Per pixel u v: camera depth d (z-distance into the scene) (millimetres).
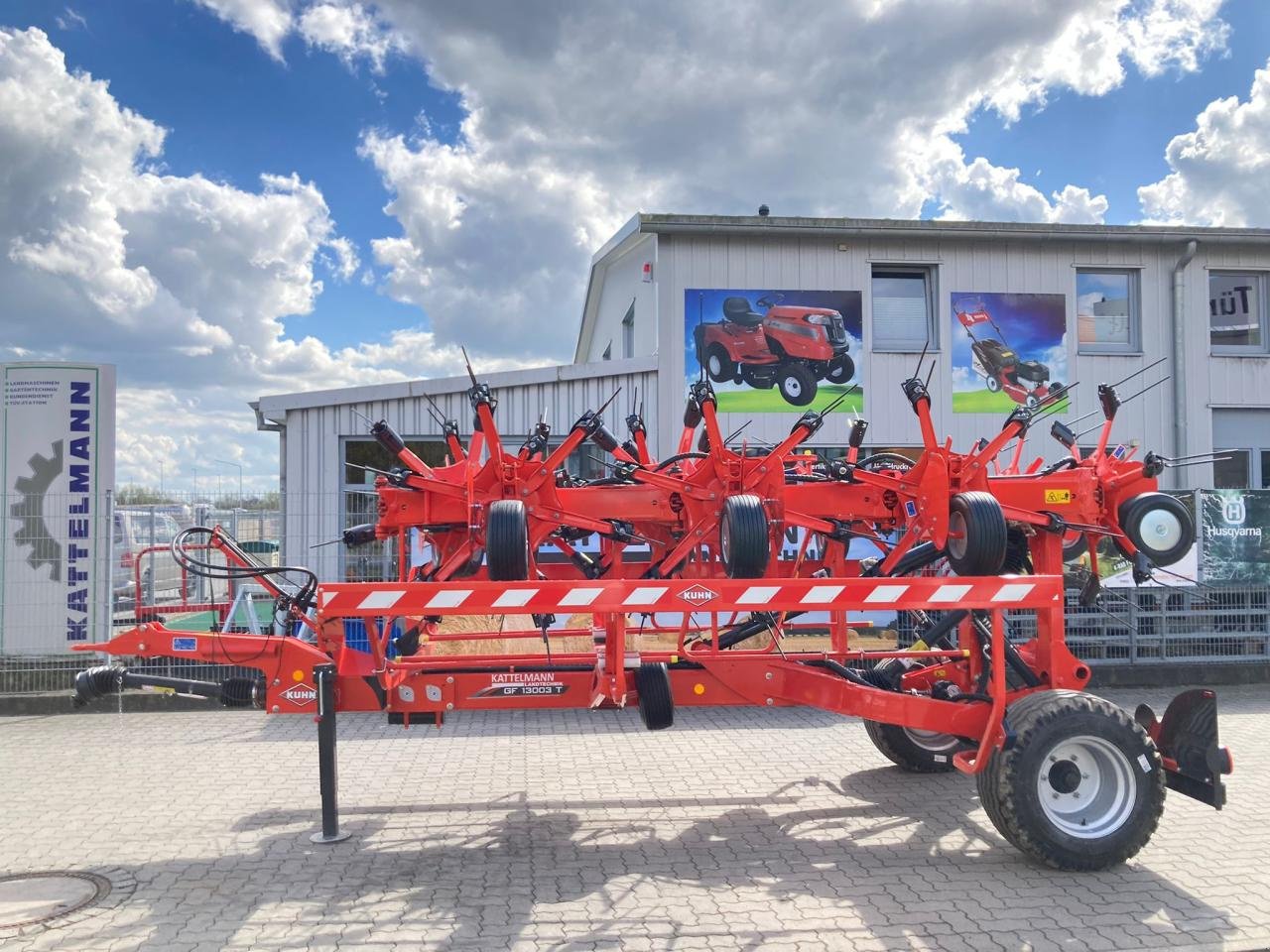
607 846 5289
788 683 5496
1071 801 4941
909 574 6410
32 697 8891
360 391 12047
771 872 4895
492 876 4848
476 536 5809
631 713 8766
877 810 5898
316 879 4809
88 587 9477
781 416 13102
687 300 12984
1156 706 9148
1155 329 13844
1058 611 5219
